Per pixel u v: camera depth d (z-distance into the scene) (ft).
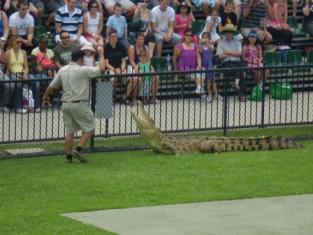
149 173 107.55
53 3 152.56
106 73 123.85
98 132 122.72
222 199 98.17
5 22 144.97
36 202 96.02
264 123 128.26
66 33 140.67
